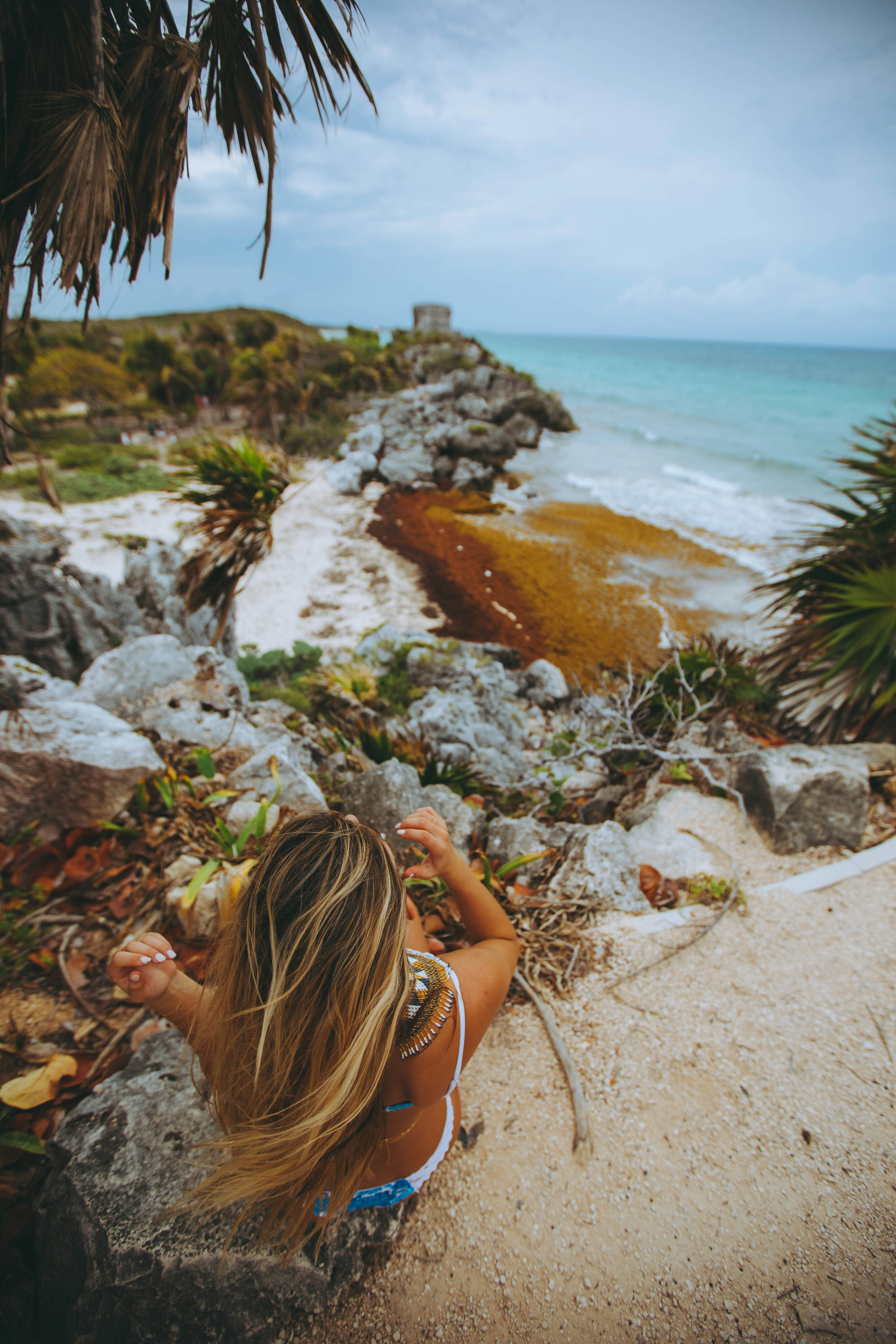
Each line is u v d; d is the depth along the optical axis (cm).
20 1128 185
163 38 194
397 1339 149
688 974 253
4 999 221
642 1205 178
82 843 282
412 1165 138
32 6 164
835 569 533
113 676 405
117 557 1983
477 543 2345
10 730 282
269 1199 119
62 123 174
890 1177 187
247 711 455
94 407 3831
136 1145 166
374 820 308
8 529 797
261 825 267
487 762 635
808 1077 215
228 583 519
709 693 549
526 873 312
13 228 191
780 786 333
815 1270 165
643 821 369
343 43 185
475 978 122
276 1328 147
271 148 197
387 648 1149
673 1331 154
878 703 452
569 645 1645
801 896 298
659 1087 210
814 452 4194
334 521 2541
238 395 3794
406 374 5381
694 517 2680
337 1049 94
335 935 95
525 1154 190
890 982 252
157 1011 117
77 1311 140
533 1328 152
